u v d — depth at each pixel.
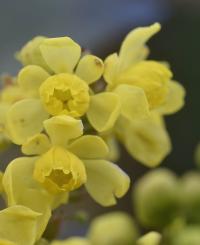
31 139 0.09
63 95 0.09
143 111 0.09
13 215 0.09
